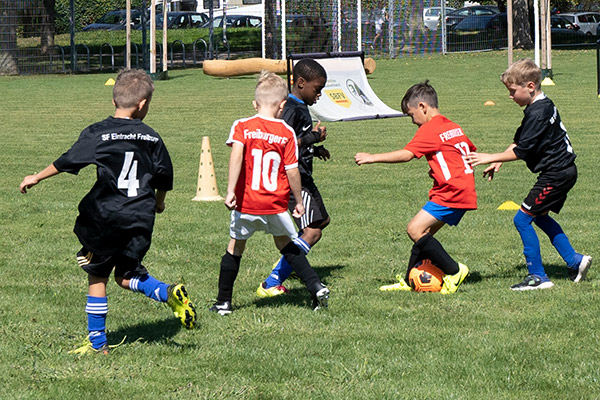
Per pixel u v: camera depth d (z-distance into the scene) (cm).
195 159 2631
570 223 1717
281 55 6506
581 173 2284
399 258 1479
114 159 969
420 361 966
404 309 1177
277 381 913
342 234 1662
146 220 977
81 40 8731
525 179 2253
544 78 4875
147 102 1023
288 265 1266
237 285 1322
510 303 1196
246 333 1073
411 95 1266
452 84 5062
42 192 2131
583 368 936
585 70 5781
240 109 3969
